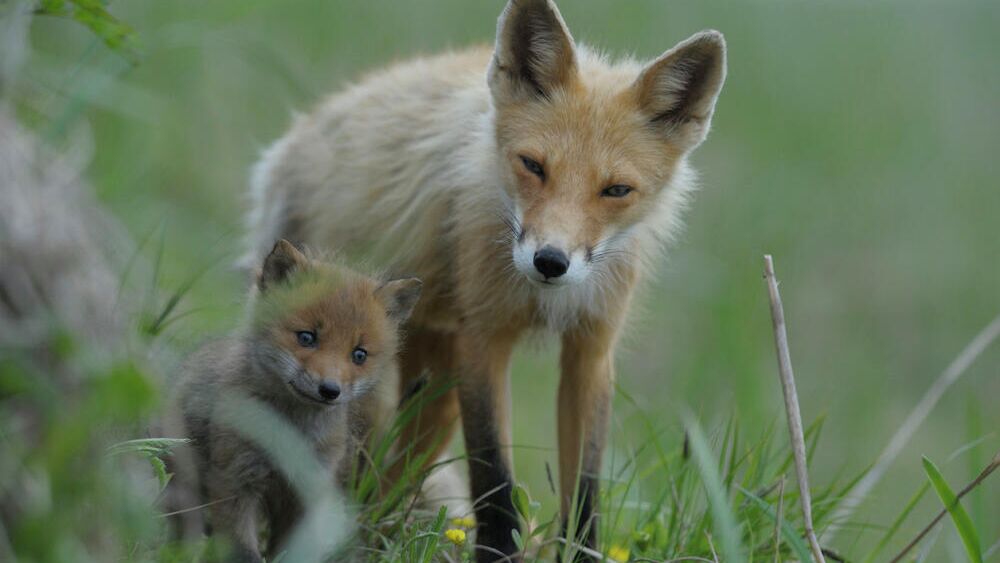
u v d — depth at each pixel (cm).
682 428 1273
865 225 2422
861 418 1845
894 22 3366
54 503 546
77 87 922
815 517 943
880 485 1747
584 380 1016
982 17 3541
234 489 756
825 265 2328
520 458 1547
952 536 1212
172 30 1313
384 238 1076
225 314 941
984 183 2644
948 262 2378
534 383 1786
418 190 1052
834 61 2953
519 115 964
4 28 635
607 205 939
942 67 3155
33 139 615
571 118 952
